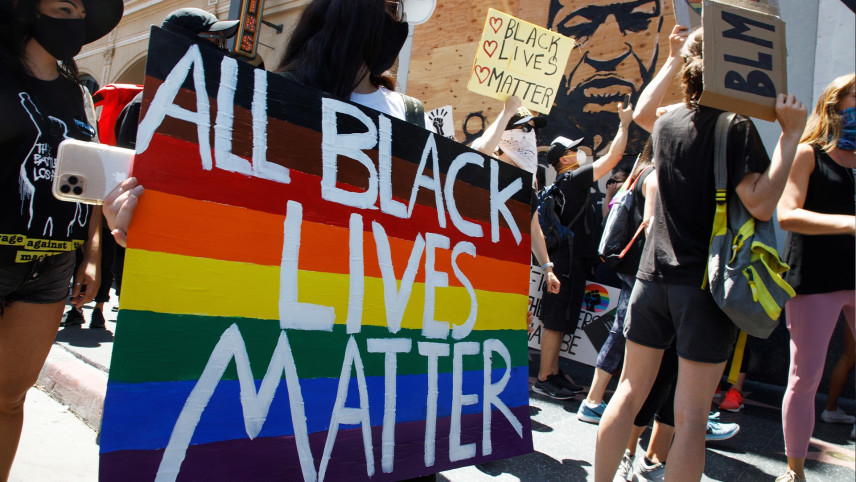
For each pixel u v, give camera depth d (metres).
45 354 1.69
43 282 1.65
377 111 1.58
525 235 1.95
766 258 1.84
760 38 1.88
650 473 2.60
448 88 6.63
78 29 1.63
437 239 1.67
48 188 1.60
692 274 1.93
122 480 1.10
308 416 1.34
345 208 1.48
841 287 2.40
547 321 3.97
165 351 1.18
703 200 1.96
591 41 5.53
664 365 2.52
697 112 2.03
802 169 2.48
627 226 3.27
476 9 6.45
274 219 1.36
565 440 3.10
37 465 2.25
